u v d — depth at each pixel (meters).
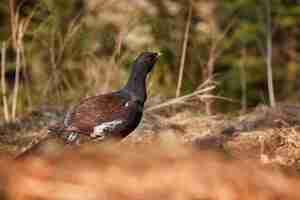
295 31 29.48
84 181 6.95
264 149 14.40
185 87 21.22
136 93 14.20
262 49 26.06
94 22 23.36
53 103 19.47
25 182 6.86
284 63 29.41
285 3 29.00
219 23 27.03
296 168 12.71
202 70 20.98
